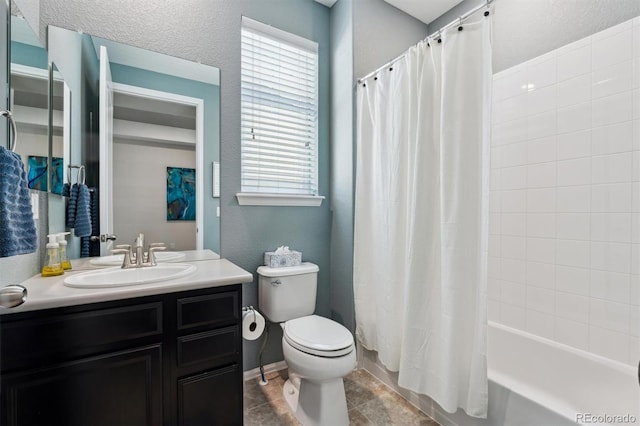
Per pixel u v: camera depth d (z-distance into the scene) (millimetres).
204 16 1762
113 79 1528
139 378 1072
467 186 1298
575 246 1528
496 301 1883
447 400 1292
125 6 1549
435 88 1469
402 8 2227
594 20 1466
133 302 1068
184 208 1710
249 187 1984
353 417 1527
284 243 2047
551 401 1140
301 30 2121
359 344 2002
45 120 1191
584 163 1495
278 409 1597
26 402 900
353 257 1983
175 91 1683
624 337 1362
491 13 1248
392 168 1682
